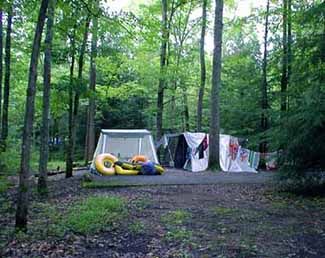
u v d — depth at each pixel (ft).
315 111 31.04
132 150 62.90
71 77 44.39
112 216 24.20
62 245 18.51
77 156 99.19
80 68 44.68
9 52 51.60
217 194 34.71
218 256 16.89
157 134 73.15
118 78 80.48
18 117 74.84
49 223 22.76
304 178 35.04
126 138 62.90
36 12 34.40
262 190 37.09
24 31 52.06
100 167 50.88
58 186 40.04
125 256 16.94
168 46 72.95
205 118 95.40
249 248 18.10
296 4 52.13
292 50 37.58
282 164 35.12
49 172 62.18
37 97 53.72
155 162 60.18
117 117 104.17
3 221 24.47
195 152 62.08
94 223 21.91
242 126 75.72
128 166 51.49
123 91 76.79
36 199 31.91
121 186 39.19
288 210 27.43
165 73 69.67
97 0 29.78
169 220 23.70
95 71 66.69
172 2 69.00
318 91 31.14
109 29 39.91
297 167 34.60
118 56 60.23
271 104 68.80
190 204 29.50
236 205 29.25
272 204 29.84
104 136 61.87
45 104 33.06
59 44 43.14
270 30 65.62
